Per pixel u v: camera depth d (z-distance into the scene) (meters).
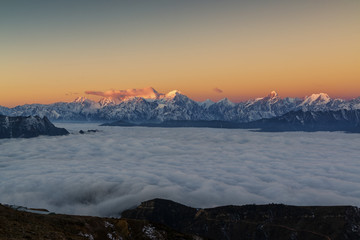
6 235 43.28
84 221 63.62
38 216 60.50
